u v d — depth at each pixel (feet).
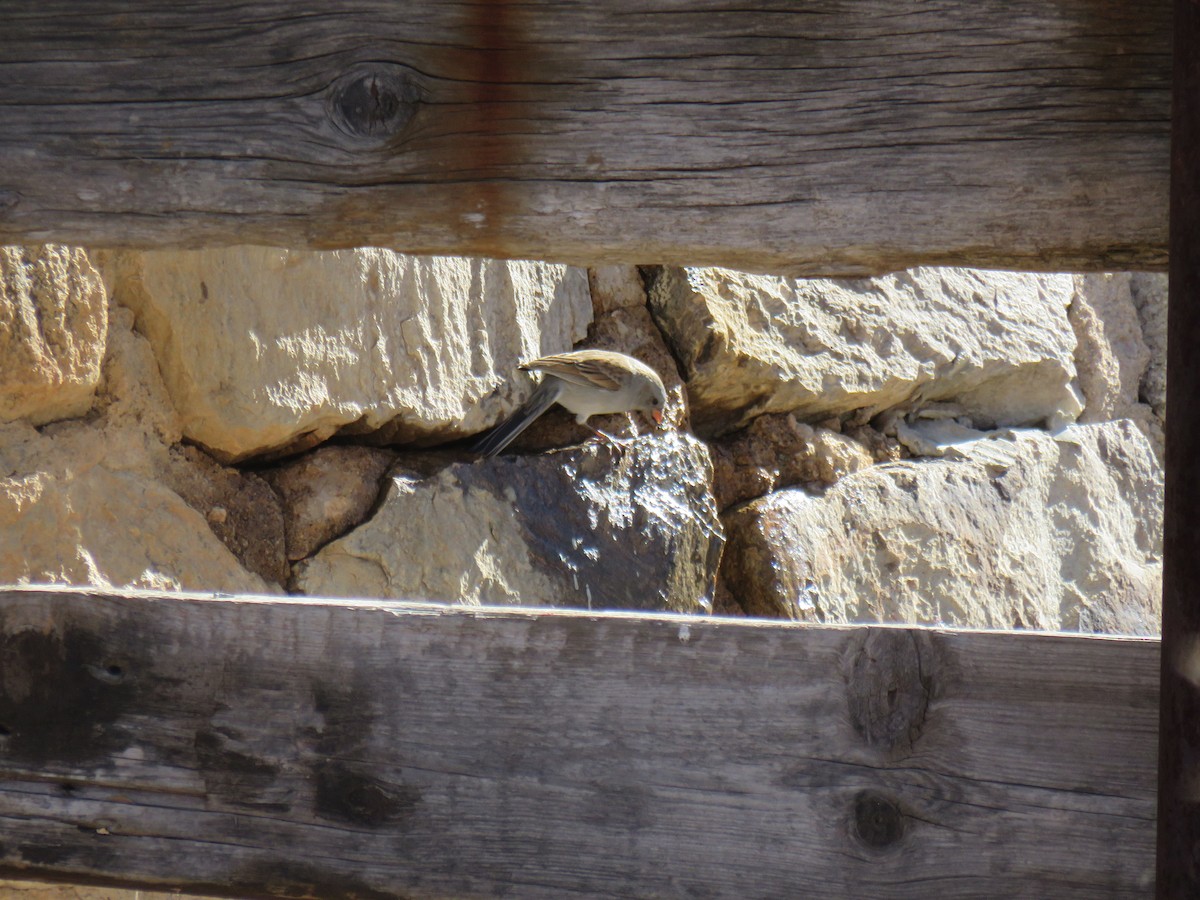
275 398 3.60
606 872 1.59
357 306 3.87
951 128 1.70
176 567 3.36
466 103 1.70
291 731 1.61
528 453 4.37
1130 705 1.58
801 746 1.60
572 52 1.70
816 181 1.71
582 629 1.62
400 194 1.71
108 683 1.61
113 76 1.69
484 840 1.59
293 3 1.68
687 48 1.70
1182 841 1.42
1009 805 1.58
